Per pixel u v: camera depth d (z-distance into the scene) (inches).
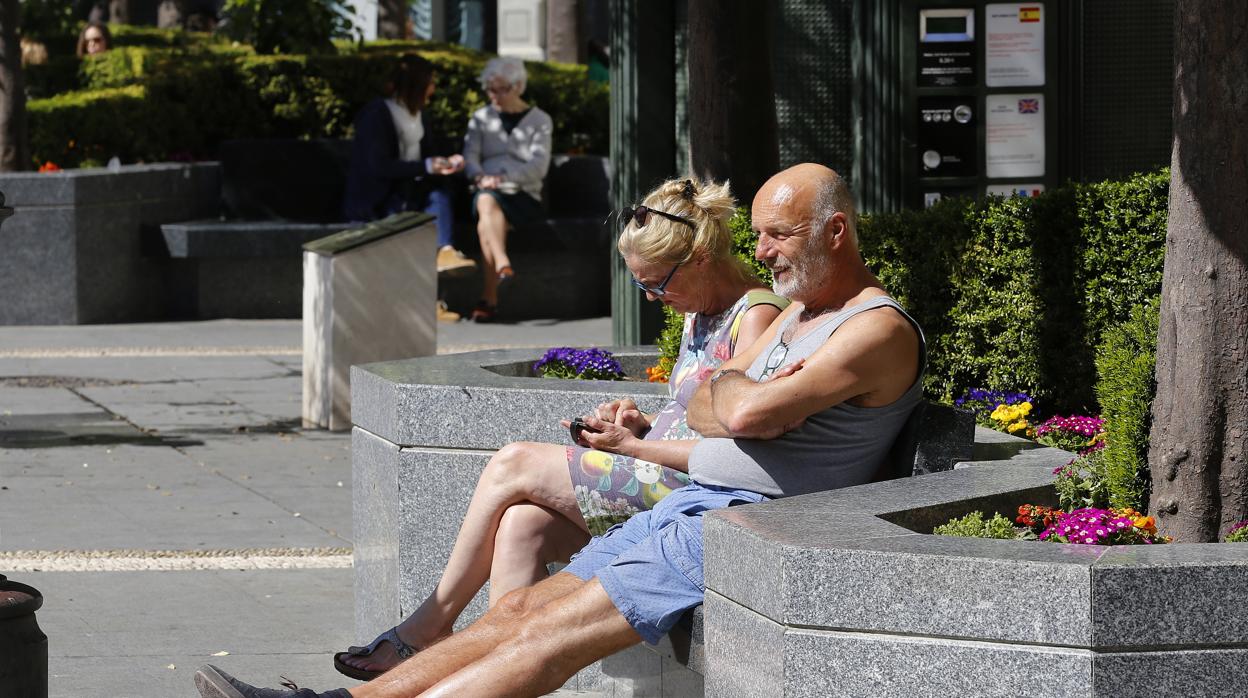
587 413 456.4
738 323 413.1
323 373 898.1
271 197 1434.5
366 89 1510.8
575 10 1800.0
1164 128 819.4
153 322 1337.4
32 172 1310.3
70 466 791.1
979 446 409.4
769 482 370.3
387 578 490.6
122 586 577.0
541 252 1392.7
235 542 645.3
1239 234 368.5
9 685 389.4
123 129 1440.7
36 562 607.5
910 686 289.4
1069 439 515.5
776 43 832.3
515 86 1344.7
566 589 369.1
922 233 565.0
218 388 1028.5
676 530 361.4
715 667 331.0
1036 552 287.7
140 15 2345.0
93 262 1309.1
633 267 425.1
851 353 358.9
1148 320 414.9
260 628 528.7
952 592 285.4
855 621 292.0
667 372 553.3
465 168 1344.7
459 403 468.8
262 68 1494.8
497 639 364.5
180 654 497.7
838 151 839.1
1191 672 277.4
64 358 1137.4
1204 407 371.9
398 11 1905.8
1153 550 289.3
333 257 891.4
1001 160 815.7
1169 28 815.1
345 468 799.1
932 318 566.9
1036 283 556.4
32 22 1701.5
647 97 862.5
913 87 810.8
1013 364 561.0
